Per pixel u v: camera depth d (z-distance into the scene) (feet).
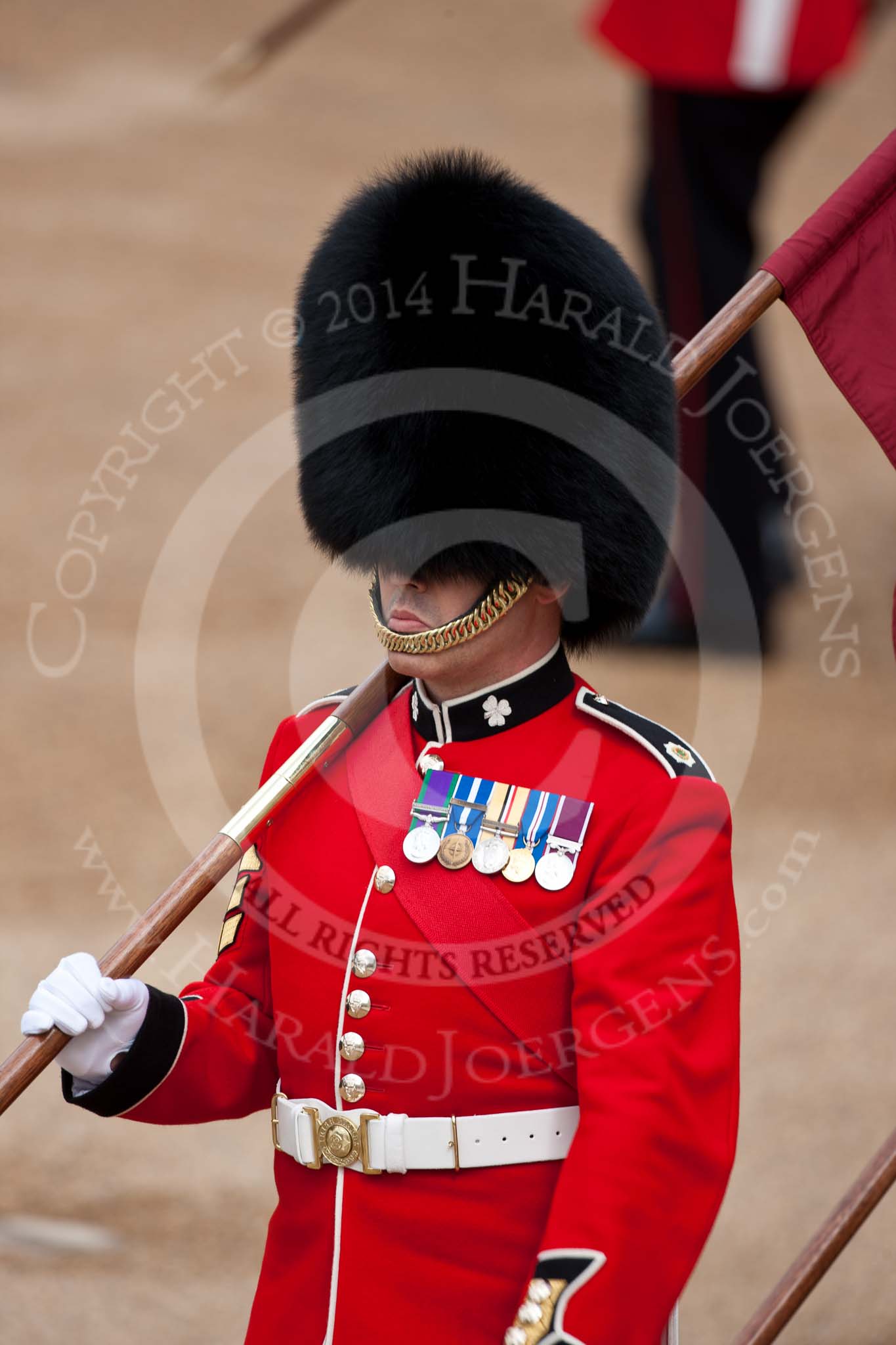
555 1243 23.30
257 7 226.38
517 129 183.62
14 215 151.23
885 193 28.78
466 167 27.27
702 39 79.56
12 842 65.72
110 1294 42.37
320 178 164.76
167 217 152.05
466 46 217.56
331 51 210.59
